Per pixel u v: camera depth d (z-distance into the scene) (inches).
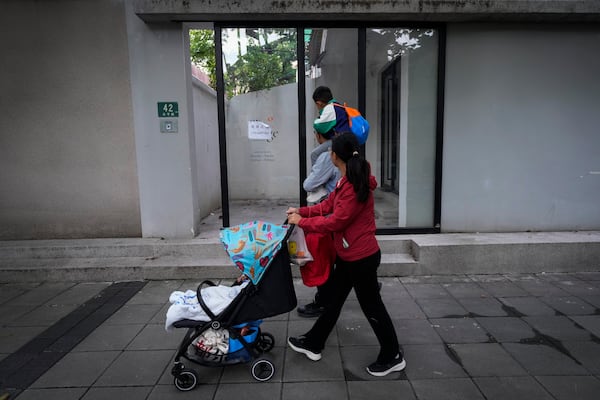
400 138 200.8
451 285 168.7
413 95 197.2
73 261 183.6
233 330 102.5
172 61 184.2
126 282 176.9
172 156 190.2
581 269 182.2
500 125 195.6
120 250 187.0
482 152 197.2
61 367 111.7
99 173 193.3
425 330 129.6
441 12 172.9
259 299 102.6
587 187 200.7
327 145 139.3
